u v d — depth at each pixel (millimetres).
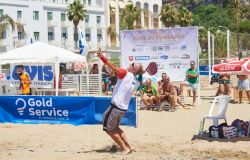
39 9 68562
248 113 16375
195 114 16266
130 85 8977
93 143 10781
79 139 11375
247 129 11055
